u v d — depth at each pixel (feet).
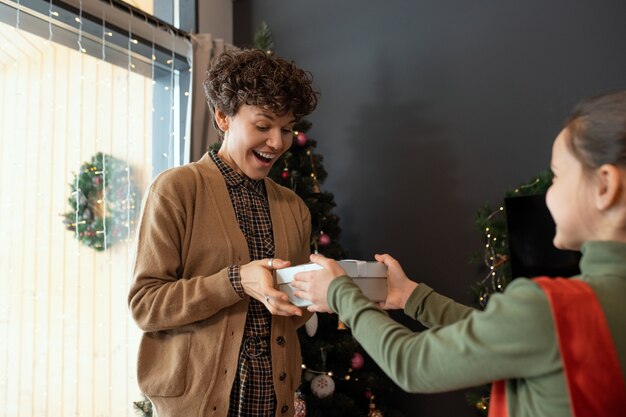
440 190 10.21
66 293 7.98
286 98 4.37
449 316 3.66
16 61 7.81
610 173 2.39
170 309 3.97
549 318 2.28
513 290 2.47
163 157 9.87
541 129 9.45
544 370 2.29
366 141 10.98
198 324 4.19
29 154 7.78
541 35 9.61
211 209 4.39
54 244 7.92
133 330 8.87
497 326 2.35
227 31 12.50
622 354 2.23
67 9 8.26
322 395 8.28
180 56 10.23
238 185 4.66
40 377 7.58
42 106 8.03
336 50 11.51
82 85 8.52
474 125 10.02
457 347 2.43
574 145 2.55
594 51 9.16
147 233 4.22
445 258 10.05
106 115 8.89
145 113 9.63
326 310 3.20
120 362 8.62
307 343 8.44
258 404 4.23
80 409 8.00
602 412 2.19
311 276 3.25
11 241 7.39
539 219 8.18
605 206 2.42
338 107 11.35
